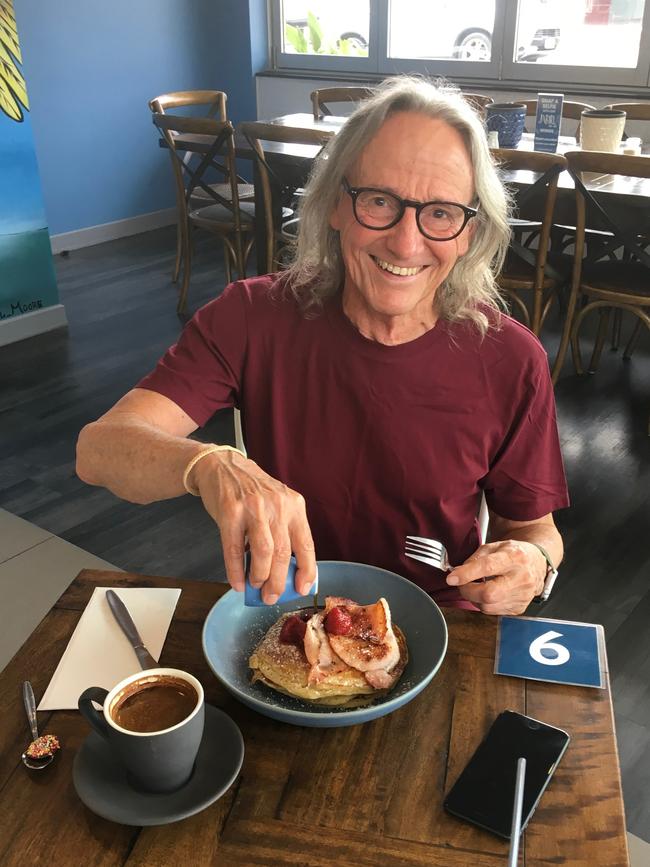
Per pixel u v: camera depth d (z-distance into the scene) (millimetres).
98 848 703
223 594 997
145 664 888
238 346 1146
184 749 698
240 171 5543
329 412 1131
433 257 1028
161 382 1137
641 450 2754
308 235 1114
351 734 815
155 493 958
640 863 1413
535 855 697
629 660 1880
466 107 1011
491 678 887
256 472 867
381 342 1089
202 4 5246
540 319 3047
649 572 2184
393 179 989
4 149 3463
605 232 3373
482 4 4520
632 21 4113
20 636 1978
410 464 1118
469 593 979
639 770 1603
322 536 1188
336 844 707
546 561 1035
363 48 5070
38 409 3107
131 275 4578
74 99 4777
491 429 1117
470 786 756
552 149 3133
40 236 3695
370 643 854
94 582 1040
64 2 4551
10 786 762
